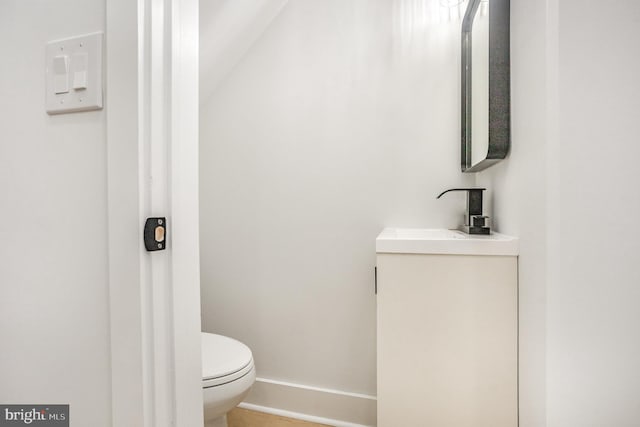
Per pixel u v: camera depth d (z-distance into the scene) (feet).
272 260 6.14
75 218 1.93
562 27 2.84
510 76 3.93
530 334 3.32
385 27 5.62
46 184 2.00
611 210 2.78
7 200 2.10
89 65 1.85
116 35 1.76
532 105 3.27
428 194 5.46
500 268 3.71
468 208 4.67
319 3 5.91
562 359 2.90
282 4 5.95
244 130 6.29
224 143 6.40
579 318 2.85
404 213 5.55
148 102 1.76
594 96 2.78
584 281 2.83
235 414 5.93
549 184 2.93
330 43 5.86
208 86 6.30
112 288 1.79
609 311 2.80
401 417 3.92
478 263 3.76
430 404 3.86
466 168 5.09
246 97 6.27
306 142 5.97
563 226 2.86
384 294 3.97
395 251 3.94
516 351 3.67
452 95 5.36
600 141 2.78
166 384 1.85
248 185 6.27
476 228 4.36
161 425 1.81
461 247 3.79
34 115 2.02
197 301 2.07
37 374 2.03
